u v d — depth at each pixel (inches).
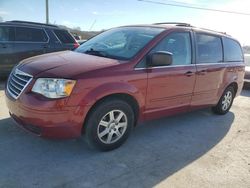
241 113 249.1
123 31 185.8
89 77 132.3
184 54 179.9
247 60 382.9
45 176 124.3
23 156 139.0
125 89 143.5
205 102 207.5
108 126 145.9
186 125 203.8
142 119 162.9
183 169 140.6
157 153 155.2
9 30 295.6
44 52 316.2
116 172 132.4
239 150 169.2
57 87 126.7
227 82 224.5
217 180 133.7
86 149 150.7
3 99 228.1
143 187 123.0
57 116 127.0
